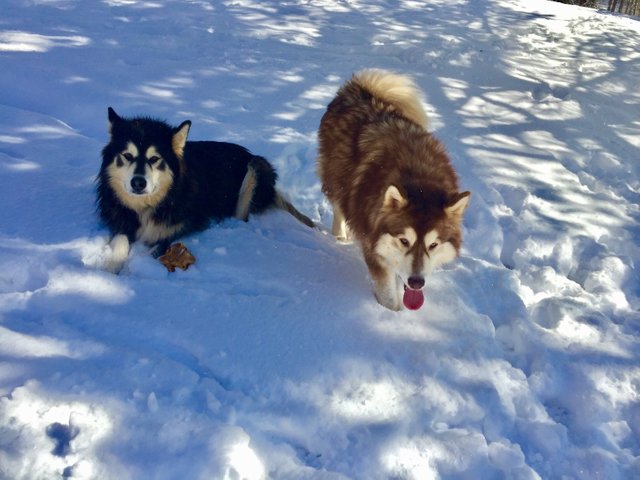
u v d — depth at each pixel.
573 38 4.27
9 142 2.11
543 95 3.13
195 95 2.65
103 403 1.11
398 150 1.56
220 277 1.60
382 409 1.22
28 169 1.96
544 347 1.47
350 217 1.64
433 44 3.71
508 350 1.53
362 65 3.23
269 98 2.72
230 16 3.90
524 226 2.08
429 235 1.38
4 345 1.21
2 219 1.69
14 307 1.37
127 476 1.00
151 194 1.66
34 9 3.60
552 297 1.73
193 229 1.80
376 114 1.73
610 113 3.02
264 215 2.00
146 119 1.73
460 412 1.26
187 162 1.81
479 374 1.36
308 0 4.55
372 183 1.54
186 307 1.43
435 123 2.67
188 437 1.07
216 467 1.01
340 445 1.14
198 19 3.75
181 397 1.16
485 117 2.81
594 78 3.44
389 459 1.12
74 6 3.74
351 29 3.89
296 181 2.24
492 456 1.17
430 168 1.53
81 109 2.44
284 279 1.61
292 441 1.16
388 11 4.49
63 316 1.36
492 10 4.92
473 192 2.20
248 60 3.14
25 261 1.51
